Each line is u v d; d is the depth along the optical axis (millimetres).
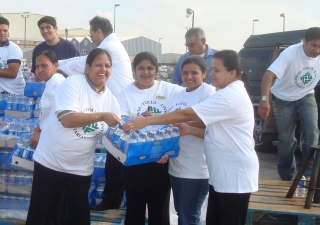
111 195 4105
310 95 4742
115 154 3057
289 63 4602
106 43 4590
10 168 3893
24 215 3826
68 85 2980
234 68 2867
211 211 3031
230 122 2822
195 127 3229
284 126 4816
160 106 3467
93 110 3076
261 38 8898
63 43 5738
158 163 3355
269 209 3635
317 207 3725
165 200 3463
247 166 2822
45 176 3076
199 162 3275
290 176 4957
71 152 3029
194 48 5094
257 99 8133
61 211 3527
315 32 4383
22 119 5000
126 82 4605
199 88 3359
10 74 5855
